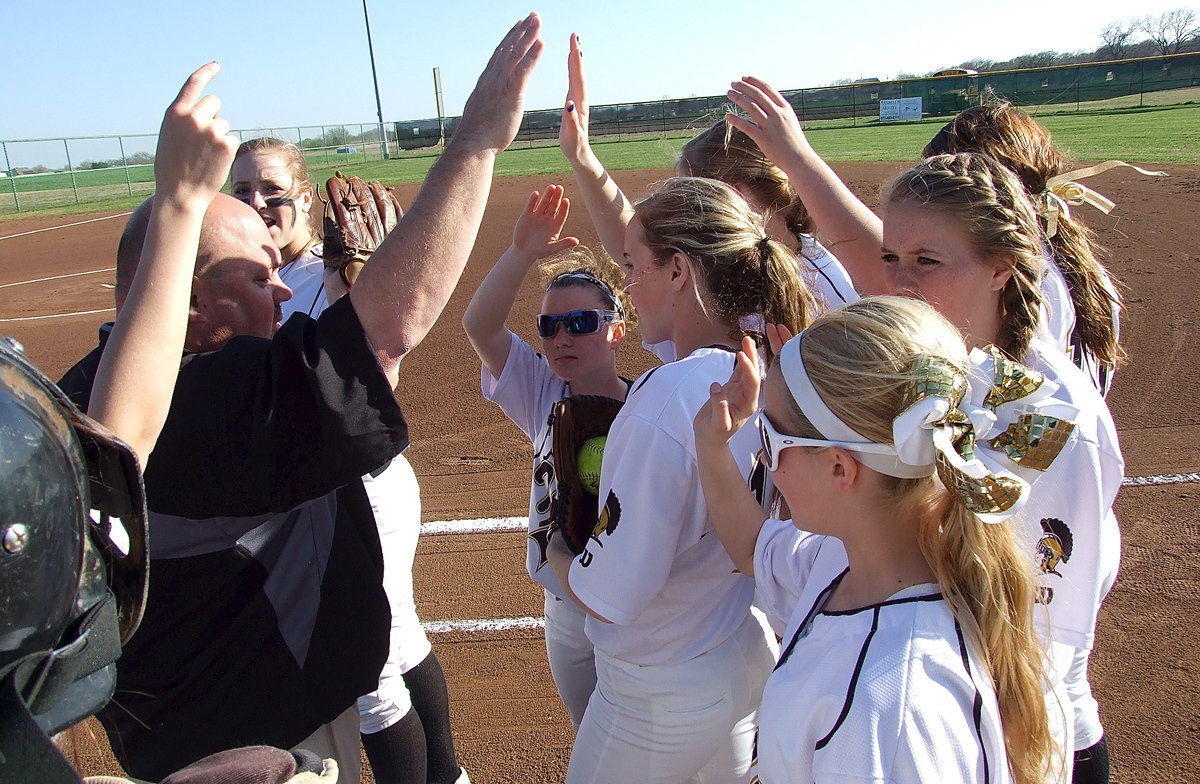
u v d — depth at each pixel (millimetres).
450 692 3572
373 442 1566
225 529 1751
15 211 27234
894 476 1388
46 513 773
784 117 2598
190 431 1558
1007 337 1943
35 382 828
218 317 1864
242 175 3537
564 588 2064
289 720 1861
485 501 5277
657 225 2010
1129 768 2910
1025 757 1409
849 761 1249
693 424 1772
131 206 25828
